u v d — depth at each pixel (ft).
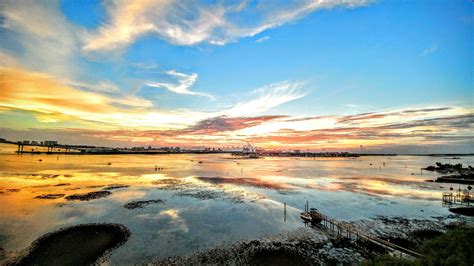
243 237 78.69
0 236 75.41
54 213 100.01
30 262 60.23
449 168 345.31
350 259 64.85
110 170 275.18
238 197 136.98
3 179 188.14
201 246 71.46
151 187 163.94
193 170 304.50
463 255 43.83
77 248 68.23
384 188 174.40
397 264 46.09
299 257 65.62
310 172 299.79
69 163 364.58
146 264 60.80
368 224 92.17
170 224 89.45
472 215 104.68
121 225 87.25
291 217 100.73
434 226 90.27
